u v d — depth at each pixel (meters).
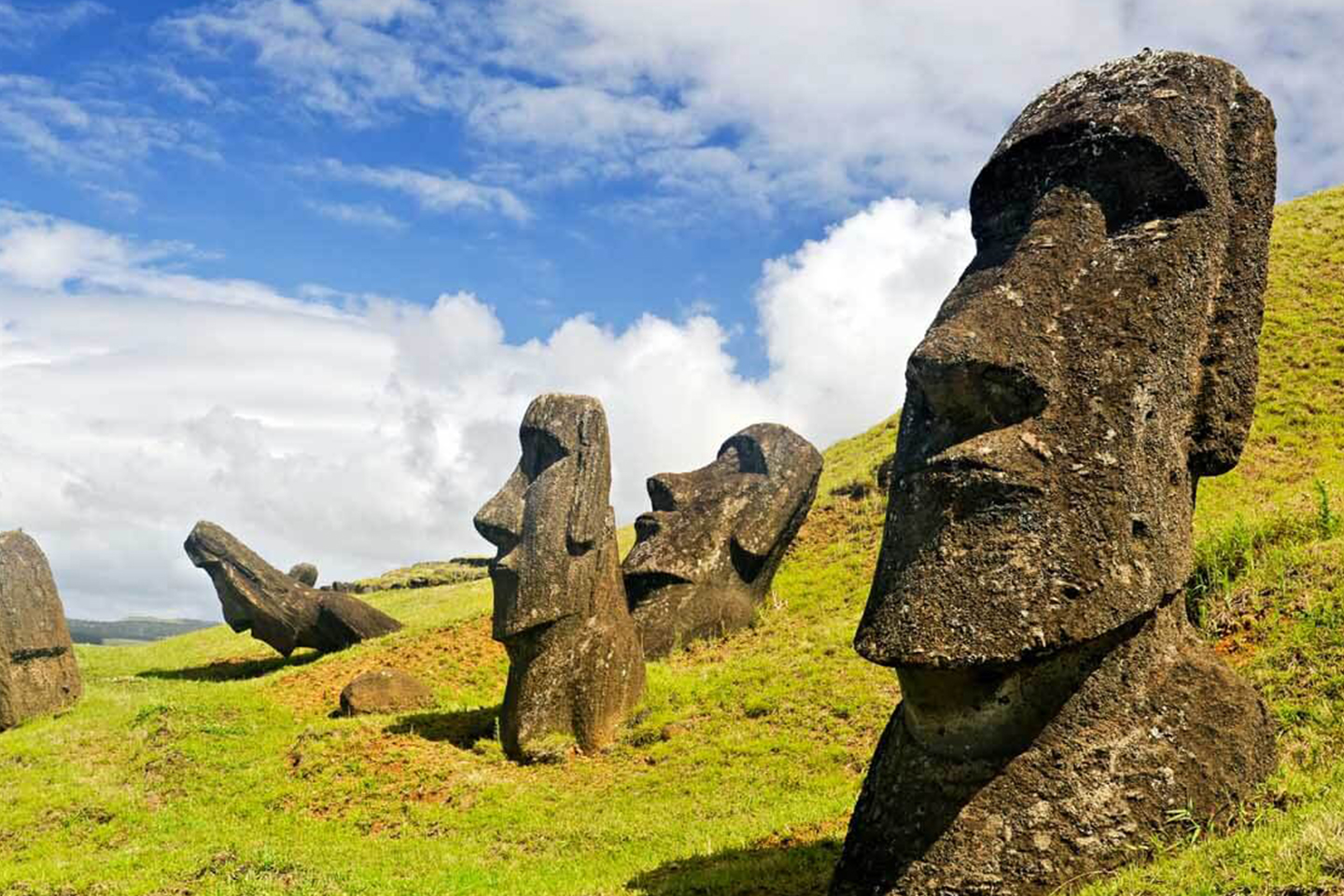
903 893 7.33
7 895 11.05
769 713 15.95
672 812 12.70
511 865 11.26
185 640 32.91
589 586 16.59
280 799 14.83
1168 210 7.94
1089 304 7.72
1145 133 7.81
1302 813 6.90
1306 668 10.22
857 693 15.88
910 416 8.12
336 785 15.12
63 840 13.81
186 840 13.37
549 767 15.57
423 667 22.09
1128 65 8.30
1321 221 33.25
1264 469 21.80
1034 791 7.27
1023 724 7.42
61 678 20.97
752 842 10.52
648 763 15.23
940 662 7.23
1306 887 5.91
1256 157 8.38
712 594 21.34
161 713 18.28
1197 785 7.31
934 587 7.37
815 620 20.94
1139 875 6.73
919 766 7.66
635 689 16.83
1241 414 8.13
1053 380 7.57
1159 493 7.65
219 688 21.89
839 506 26.56
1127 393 7.58
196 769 16.08
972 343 7.48
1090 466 7.44
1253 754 7.57
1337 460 21.53
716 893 8.90
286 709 19.16
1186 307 7.86
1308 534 13.49
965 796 7.39
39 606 20.89
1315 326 27.11
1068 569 7.25
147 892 10.52
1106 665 7.46
